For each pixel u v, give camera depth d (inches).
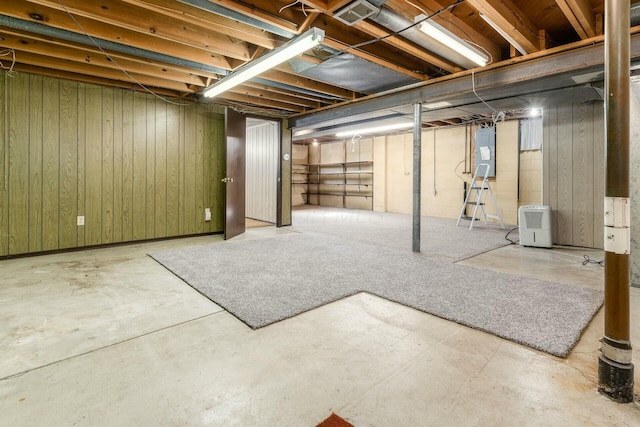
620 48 56.4
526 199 275.0
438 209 331.9
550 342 77.0
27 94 159.5
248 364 70.0
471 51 122.0
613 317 58.8
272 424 53.3
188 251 172.1
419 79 162.1
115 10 108.2
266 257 159.3
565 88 146.0
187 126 212.7
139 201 195.3
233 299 104.5
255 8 101.7
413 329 85.5
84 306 100.0
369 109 198.1
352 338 81.0
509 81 138.1
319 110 232.7
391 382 63.8
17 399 58.7
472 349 75.5
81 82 172.7
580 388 61.7
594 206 180.5
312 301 102.8
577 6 96.0
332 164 438.3
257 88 196.2
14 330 84.5
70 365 69.4
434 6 106.3
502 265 147.5
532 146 270.2
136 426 52.7
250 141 318.0
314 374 66.4
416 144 171.9
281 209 263.1
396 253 168.4
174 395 60.2
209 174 224.4
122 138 187.5
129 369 68.1
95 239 181.3
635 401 57.9
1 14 106.3
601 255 166.2
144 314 94.7
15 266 144.1
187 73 172.9
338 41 123.8
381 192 382.9
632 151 117.3
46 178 165.9
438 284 119.0
